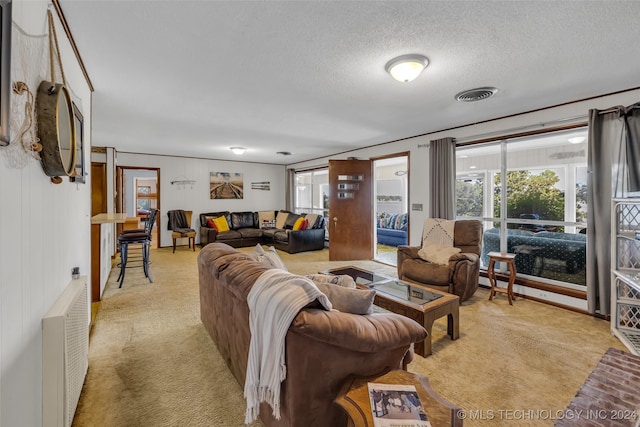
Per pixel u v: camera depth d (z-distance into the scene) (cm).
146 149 632
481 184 433
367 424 105
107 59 227
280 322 125
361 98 313
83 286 175
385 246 807
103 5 166
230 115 376
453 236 388
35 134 121
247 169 828
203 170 766
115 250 629
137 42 204
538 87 282
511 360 222
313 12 172
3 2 88
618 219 266
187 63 235
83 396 178
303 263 566
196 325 279
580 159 347
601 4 164
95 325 276
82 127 214
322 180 811
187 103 330
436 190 445
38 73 129
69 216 181
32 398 116
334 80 267
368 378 135
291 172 864
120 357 222
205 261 229
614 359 167
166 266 520
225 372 204
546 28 187
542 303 343
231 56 224
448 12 172
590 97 306
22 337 108
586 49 213
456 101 321
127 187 997
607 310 293
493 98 311
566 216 357
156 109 351
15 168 104
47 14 143
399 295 262
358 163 588
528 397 181
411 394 122
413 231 492
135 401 175
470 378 200
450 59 228
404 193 866
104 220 330
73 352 150
